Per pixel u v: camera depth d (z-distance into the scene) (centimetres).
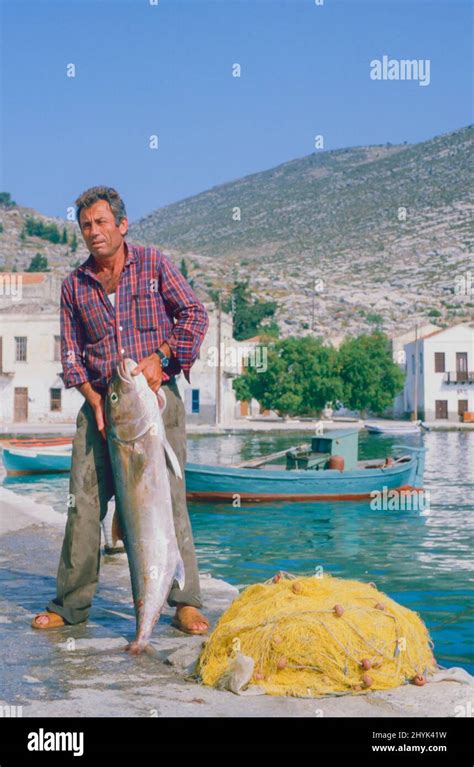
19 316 7019
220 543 1667
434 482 2947
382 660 549
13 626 696
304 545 1634
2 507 1411
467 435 6000
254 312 12706
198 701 521
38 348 7012
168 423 674
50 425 6725
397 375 7588
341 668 540
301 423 7056
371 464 2706
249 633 561
